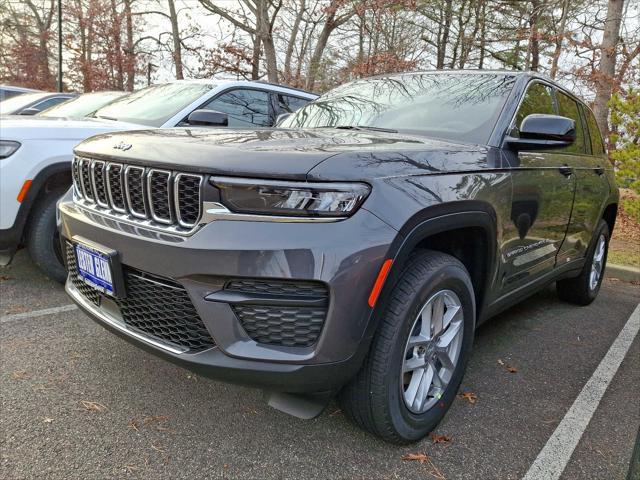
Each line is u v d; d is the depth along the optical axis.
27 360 2.71
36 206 3.59
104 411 2.29
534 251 2.94
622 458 2.18
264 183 1.70
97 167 2.23
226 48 13.09
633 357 3.29
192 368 1.86
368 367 1.93
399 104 3.14
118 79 17.86
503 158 2.54
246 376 1.77
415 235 1.88
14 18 25.50
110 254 2.01
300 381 1.77
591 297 4.33
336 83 13.57
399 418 2.04
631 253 6.59
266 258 1.69
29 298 3.60
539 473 2.04
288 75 14.16
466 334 2.35
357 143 2.10
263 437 2.17
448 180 2.11
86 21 17.11
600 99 10.72
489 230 2.34
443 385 2.28
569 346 3.42
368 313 1.78
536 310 4.17
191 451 2.05
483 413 2.48
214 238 1.74
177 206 1.84
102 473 1.90
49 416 2.22
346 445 2.15
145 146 2.02
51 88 22.39
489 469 2.05
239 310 1.77
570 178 3.25
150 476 1.90
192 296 1.78
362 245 1.73
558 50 10.70
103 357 2.79
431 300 2.10
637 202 7.77
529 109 2.99
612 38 10.77
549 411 2.54
